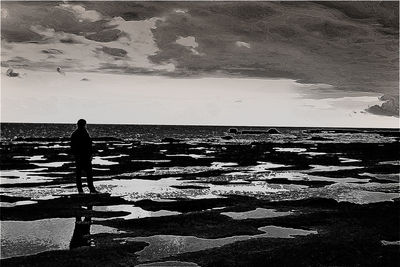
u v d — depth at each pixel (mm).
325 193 22719
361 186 25516
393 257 11078
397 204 18891
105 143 80500
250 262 10594
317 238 12945
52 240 12633
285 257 10953
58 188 23578
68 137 105125
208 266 10297
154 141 91000
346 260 10797
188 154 52031
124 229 14125
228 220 15562
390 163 42031
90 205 18531
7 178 27984
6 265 10227
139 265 10344
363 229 14258
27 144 71625
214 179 28453
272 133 177250
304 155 52625
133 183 26203
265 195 21922
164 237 13125
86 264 10375
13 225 14578
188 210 17719
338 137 137125
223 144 79438
